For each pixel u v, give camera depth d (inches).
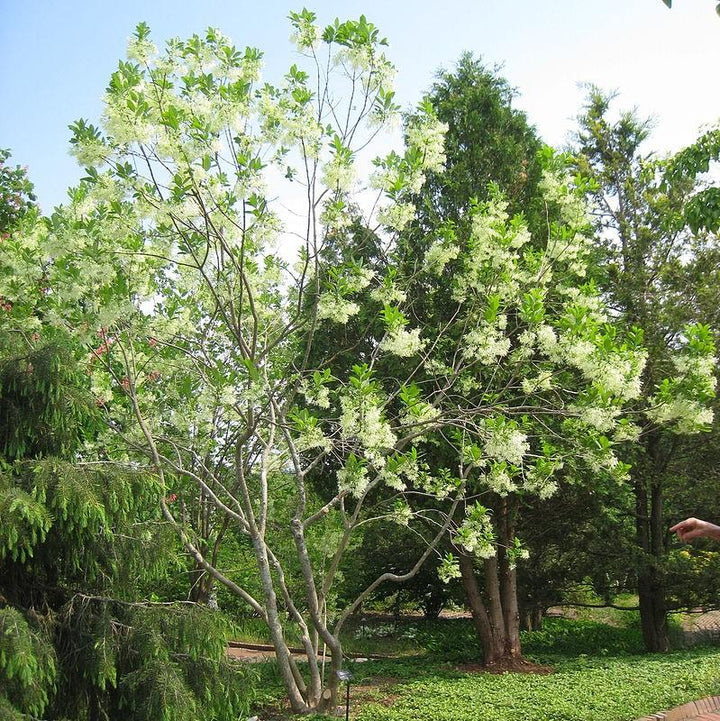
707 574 432.5
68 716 165.5
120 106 207.2
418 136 243.6
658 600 466.0
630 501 467.5
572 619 589.0
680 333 438.0
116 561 183.0
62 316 213.8
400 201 248.7
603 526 432.5
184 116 221.0
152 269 261.6
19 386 172.7
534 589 463.8
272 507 364.5
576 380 318.0
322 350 335.0
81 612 171.8
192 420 261.4
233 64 232.8
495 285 267.9
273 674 315.6
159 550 193.8
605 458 244.1
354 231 330.6
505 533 381.4
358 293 333.1
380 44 235.0
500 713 249.1
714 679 297.3
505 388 268.4
